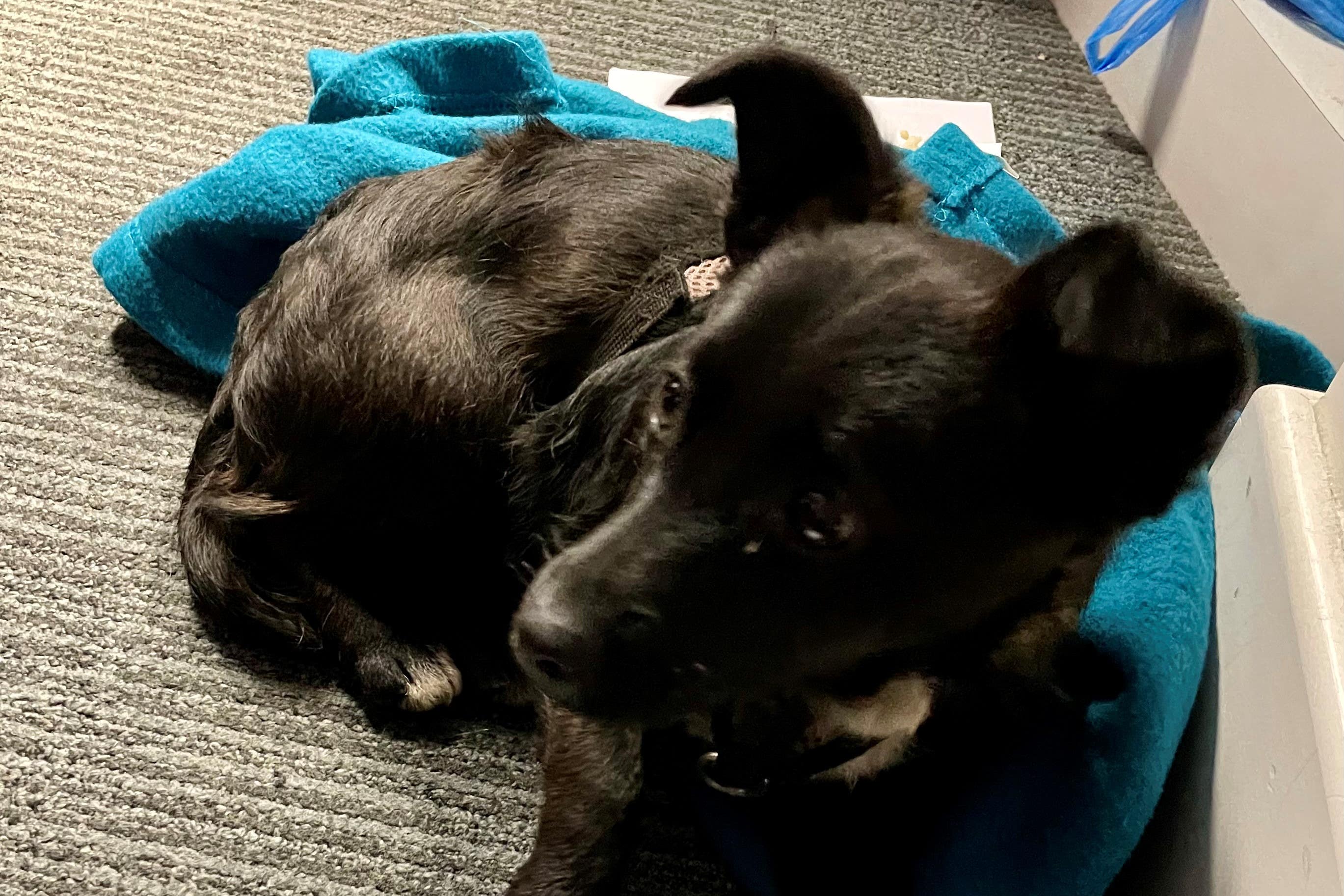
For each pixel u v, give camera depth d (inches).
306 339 24.7
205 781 24.0
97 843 23.3
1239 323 16.4
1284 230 31.8
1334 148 29.7
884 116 34.9
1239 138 33.4
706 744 22.8
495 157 25.5
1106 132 38.6
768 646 18.6
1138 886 22.9
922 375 17.4
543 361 24.6
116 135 33.1
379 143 28.4
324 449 24.9
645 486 18.9
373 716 25.1
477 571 26.6
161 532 26.7
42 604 25.6
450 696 25.0
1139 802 20.8
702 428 18.1
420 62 31.8
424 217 25.0
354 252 25.0
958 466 17.6
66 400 28.2
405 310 24.5
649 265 23.9
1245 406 22.6
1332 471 21.0
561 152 25.4
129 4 37.0
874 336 17.5
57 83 34.1
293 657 25.7
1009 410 17.6
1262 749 19.9
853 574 18.0
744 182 19.8
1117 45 38.1
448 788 24.5
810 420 17.4
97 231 30.9
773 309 17.8
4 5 36.0
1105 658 21.4
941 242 18.7
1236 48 33.2
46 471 27.1
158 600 25.9
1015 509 17.9
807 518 17.7
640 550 18.2
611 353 23.5
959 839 21.8
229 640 25.7
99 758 24.0
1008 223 28.9
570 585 18.5
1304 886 18.1
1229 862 20.1
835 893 22.7
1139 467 17.7
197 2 37.5
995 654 19.7
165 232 28.1
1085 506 18.2
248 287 29.1
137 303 28.4
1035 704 20.9
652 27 39.7
